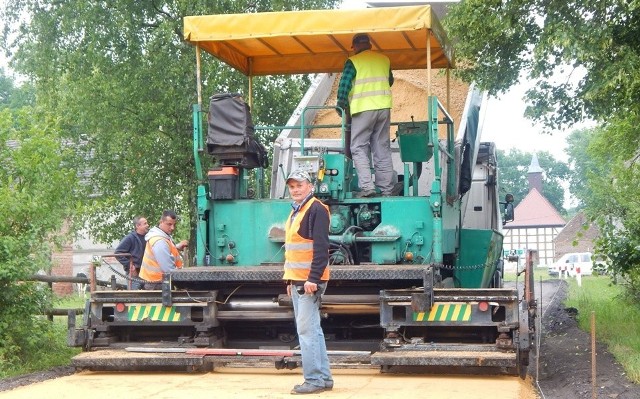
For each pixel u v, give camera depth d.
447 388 8.07
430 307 8.71
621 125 15.15
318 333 7.89
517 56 13.32
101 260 12.34
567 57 11.26
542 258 88.81
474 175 14.53
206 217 10.14
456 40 13.20
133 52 18.83
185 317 9.45
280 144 12.25
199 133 10.20
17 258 10.55
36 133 11.53
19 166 11.22
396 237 9.61
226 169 10.03
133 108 18.77
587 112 12.89
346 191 9.98
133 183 18.89
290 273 7.97
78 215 13.82
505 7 12.37
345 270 8.95
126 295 9.60
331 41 11.11
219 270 9.32
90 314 9.66
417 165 10.52
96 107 18.48
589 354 11.30
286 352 8.92
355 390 7.95
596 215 14.35
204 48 10.59
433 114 9.51
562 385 9.32
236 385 8.35
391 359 8.56
